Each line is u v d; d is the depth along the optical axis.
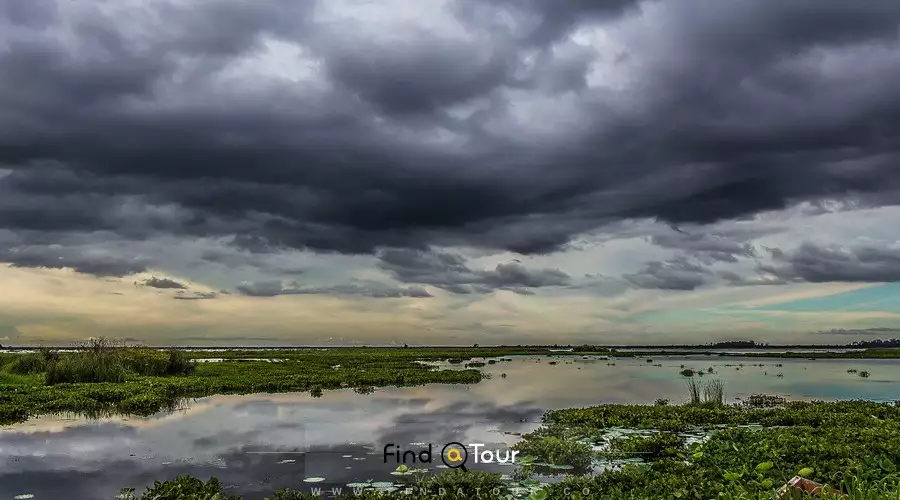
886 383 39.78
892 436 15.71
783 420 20.58
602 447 17.08
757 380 42.31
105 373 34.78
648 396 31.47
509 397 30.44
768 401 28.02
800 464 12.45
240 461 15.33
